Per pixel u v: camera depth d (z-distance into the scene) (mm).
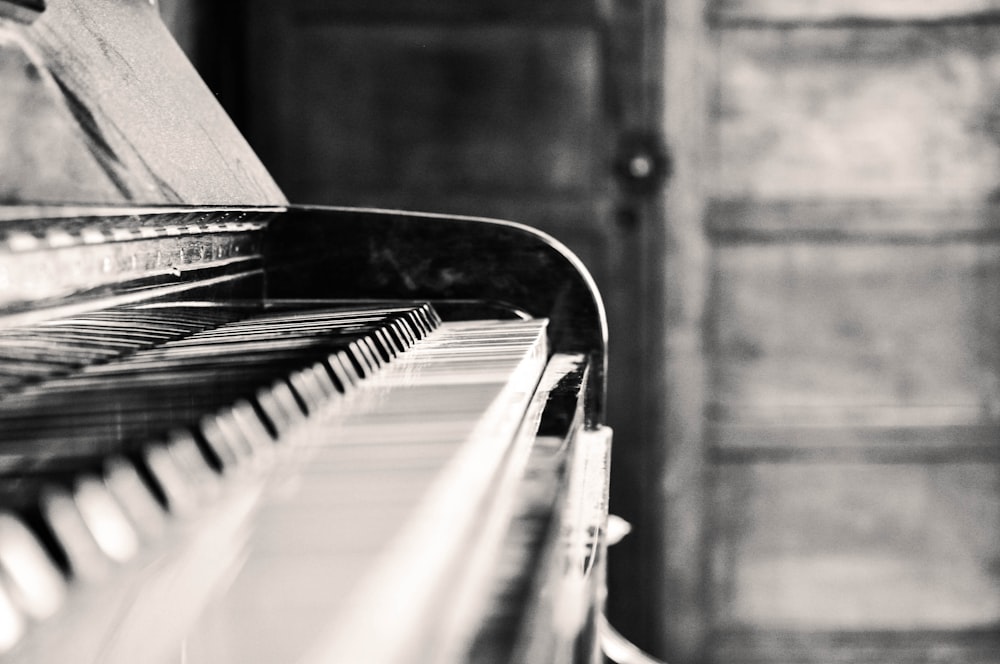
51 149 734
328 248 1259
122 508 361
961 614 2717
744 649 2742
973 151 2660
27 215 613
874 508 2713
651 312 2682
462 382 668
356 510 391
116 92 903
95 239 755
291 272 1260
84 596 320
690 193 2668
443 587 341
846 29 2646
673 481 2695
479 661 302
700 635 2730
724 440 2711
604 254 2686
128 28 1081
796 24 2645
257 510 396
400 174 2699
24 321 683
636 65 2656
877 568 2723
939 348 2684
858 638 2730
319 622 296
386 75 2682
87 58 888
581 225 2686
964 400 2684
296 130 2688
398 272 1258
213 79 2568
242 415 476
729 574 2736
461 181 2697
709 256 2686
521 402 676
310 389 564
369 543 355
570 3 2658
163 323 858
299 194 2693
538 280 1244
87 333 716
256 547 357
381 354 752
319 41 2676
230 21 2648
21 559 303
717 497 2727
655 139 2660
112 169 794
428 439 506
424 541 364
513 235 1246
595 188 2684
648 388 2688
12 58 756
